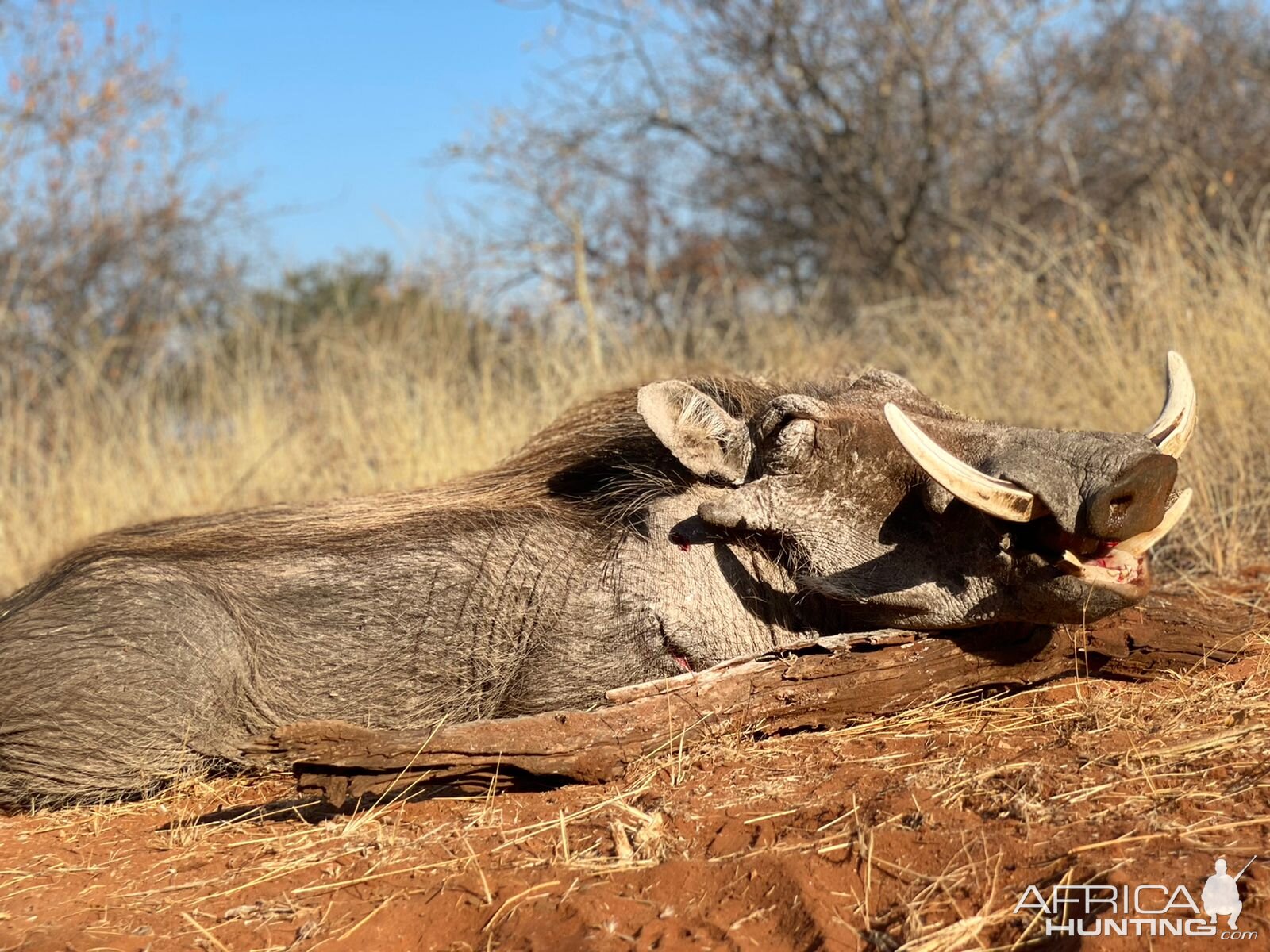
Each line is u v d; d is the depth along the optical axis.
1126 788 2.96
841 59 13.12
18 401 10.09
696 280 12.75
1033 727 3.46
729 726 3.51
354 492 7.54
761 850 2.85
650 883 2.81
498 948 2.66
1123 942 2.36
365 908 2.88
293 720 3.98
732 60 13.41
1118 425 6.26
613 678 3.93
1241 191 10.23
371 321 11.31
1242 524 5.50
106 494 8.20
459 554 4.07
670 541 3.94
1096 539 3.17
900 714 3.60
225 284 13.76
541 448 4.53
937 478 3.11
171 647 3.82
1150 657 3.70
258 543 4.20
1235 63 11.79
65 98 12.91
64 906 3.05
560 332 9.02
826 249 13.38
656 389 3.81
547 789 3.46
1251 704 3.39
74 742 3.78
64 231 12.88
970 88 12.60
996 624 3.57
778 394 4.08
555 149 13.08
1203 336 6.61
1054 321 7.14
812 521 3.63
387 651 4.00
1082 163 12.00
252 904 2.96
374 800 3.52
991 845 2.76
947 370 7.69
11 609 4.12
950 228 11.93
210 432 9.09
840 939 2.51
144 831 3.57
